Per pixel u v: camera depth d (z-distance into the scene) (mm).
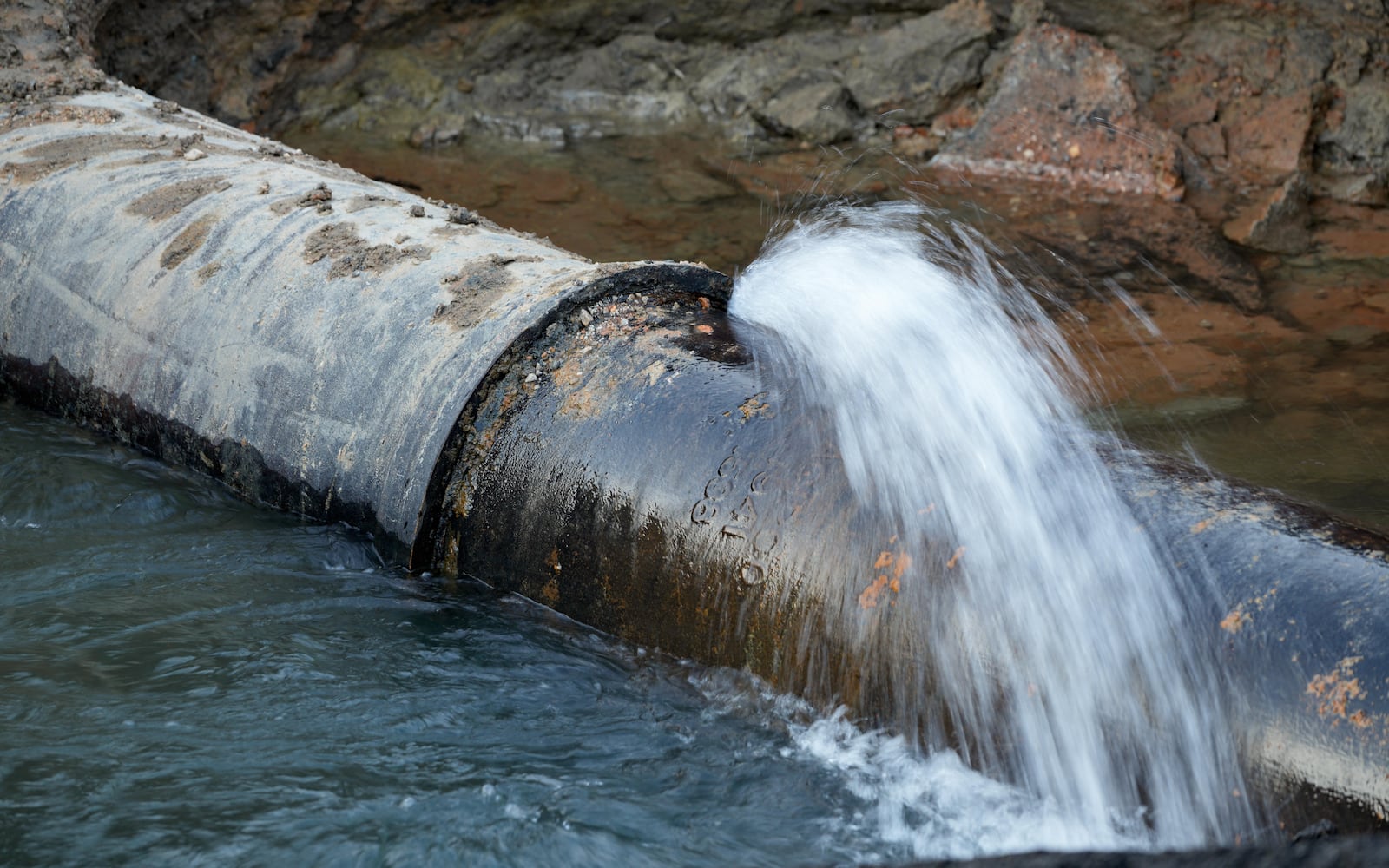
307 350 4090
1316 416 5199
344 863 2656
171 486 4402
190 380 4379
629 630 3426
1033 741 2736
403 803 2861
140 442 4594
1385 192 8172
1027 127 8484
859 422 3283
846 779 2939
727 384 3508
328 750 3053
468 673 3404
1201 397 5375
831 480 3156
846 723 3012
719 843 2781
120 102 5934
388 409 3855
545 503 3578
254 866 2631
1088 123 8383
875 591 2977
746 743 3098
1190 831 2531
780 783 2965
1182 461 3164
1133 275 6754
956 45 8930
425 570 3811
